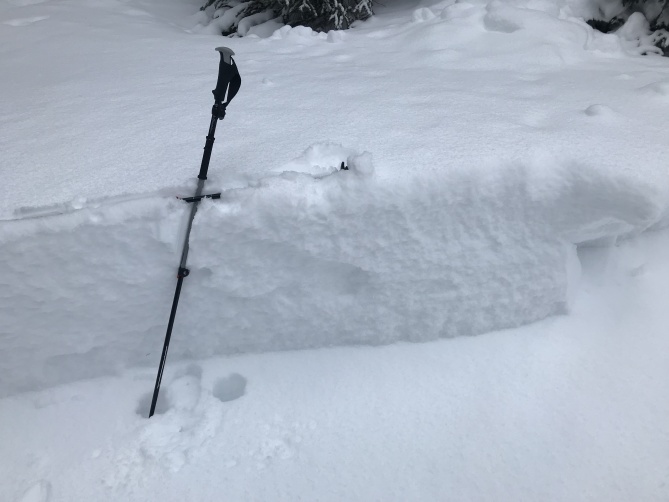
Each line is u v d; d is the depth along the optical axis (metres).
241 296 2.36
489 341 2.46
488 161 2.31
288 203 2.20
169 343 2.40
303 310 2.42
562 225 2.36
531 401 2.22
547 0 4.58
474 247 2.37
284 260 2.32
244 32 5.44
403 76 3.68
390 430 2.16
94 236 2.16
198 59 4.29
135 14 5.90
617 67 3.79
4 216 2.22
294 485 2.00
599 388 2.24
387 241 2.31
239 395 2.45
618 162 2.29
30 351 2.27
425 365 2.39
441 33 4.26
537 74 3.66
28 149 2.76
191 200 2.21
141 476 2.02
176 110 3.21
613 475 1.97
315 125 2.89
